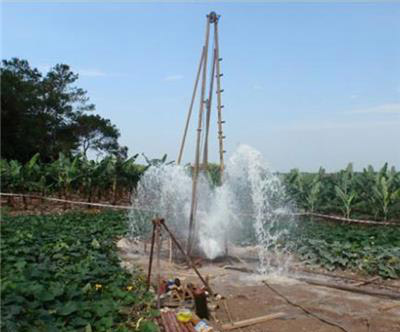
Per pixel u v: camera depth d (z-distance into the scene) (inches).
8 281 181.3
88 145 2090.3
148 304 201.3
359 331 182.7
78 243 309.9
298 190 565.6
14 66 1860.2
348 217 516.7
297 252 341.4
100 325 165.8
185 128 335.9
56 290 187.0
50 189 681.0
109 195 763.4
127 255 335.3
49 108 1819.6
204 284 225.3
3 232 364.5
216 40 319.0
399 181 535.8
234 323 190.2
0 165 653.9
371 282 266.1
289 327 187.9
